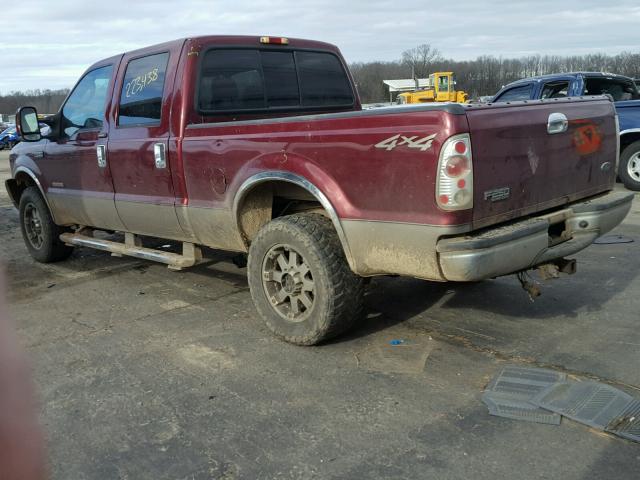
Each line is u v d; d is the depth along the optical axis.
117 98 5.02
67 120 5.66
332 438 2.77
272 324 3.94
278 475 2.50
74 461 2.67
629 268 5.35
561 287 4.88
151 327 4.34
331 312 3.61
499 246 3.10
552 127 3.54
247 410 3.06
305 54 5.31
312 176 3.53
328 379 3.38
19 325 4.49
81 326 4.43
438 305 4.55
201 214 4.33
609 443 2.63
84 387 3.40
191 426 2.93
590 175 3.96
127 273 5.90
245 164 3.90
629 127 9.55
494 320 4.20
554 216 3.63
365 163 3.27
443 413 2.95
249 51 4.84
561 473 2.43
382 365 3.53
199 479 2.50
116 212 5.18
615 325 4.02
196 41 4.47
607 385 3.16
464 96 17.75
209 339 4.05
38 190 6.25
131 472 2.57
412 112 3.06
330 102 5.53
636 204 8.65
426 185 3.04
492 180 3.15
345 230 3.43
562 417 2.86
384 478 2.45
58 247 6.34
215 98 4.56
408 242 3.18
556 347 3.69
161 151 4.51
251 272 3.99
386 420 2.90
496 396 3.09
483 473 2.45
